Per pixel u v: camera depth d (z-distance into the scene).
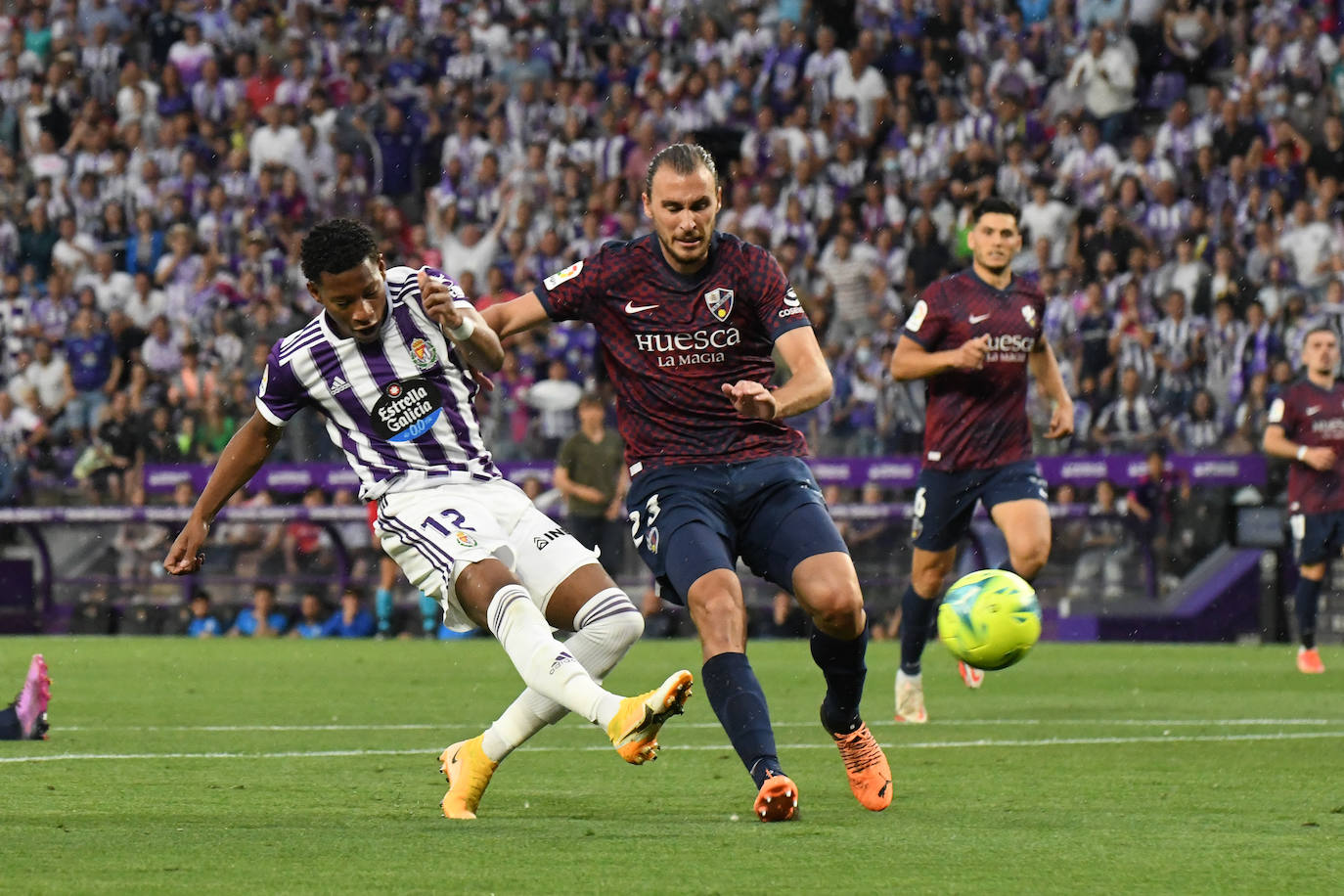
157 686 26.44
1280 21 51.88
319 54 58.56
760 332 12.85
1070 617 40.59
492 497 12.66
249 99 57.56
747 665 12.01
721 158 54.75
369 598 42.53
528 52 57.41
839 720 12.76
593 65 57.97
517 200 53.06
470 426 12.77
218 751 17.39
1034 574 20.83
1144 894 8.87
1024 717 21.47
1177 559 40.38
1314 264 47.69
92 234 55.06
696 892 8.86
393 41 58.91
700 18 57.69
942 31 54.06
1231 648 37.31
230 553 43.28
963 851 10.39
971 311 20.92
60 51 59.00
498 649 36.38
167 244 53.91
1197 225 48.66
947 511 21.12
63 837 11.09
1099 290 45.78
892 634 40.22
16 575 43.72
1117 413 43.81
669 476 12.79
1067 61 53.12
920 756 16.78
